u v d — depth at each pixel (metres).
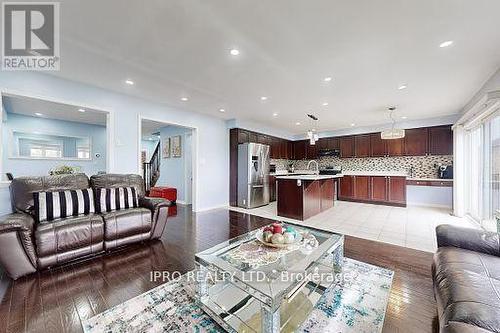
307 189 4.32
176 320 1.49
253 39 2.14
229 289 1.77
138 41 2.18
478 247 1.56
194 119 5.00
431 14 1.76
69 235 2.28
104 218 2.57
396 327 1.41
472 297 1.04
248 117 5.54
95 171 6.77
